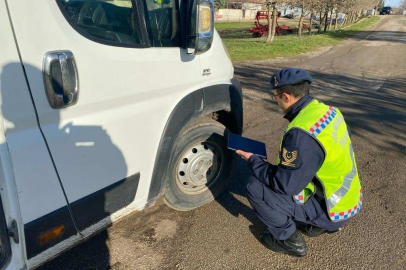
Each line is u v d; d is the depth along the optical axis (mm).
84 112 1621
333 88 7551
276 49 14547
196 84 2332
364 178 3502
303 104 2072
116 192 1927
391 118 5469
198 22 1937
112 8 1709
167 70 2033
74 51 1511
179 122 2225
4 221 1475
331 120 2012
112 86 1710
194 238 2561
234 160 2961
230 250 2449
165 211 2877
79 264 2266
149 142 2053
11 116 1347
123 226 2666
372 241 2562
